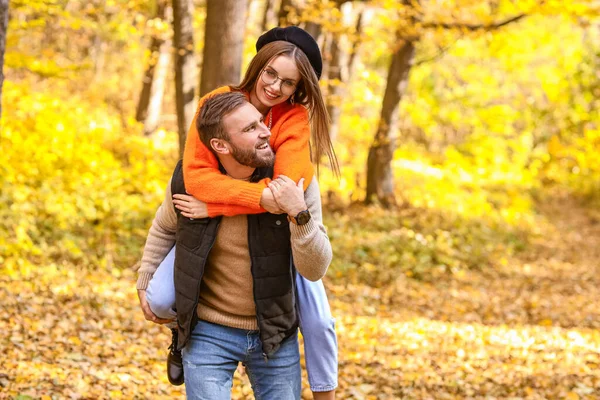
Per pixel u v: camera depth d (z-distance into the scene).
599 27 26.20
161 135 15.66
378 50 17.58
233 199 2.61
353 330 7.75
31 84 15.98
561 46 24.53
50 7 11.41
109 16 16.73
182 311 2.75
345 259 11.05
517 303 10.25
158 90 16.58
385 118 15.34
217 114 2.61
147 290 2.89
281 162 2.68
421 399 5.60
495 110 23.23
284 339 2.84
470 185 20.31
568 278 12.68
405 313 9.04
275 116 2.79
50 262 8.13
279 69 2.67
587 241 17.52
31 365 5.12
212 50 8.84
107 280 8.14
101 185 10.74
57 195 9.83
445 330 8.20
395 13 14.48
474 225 15.41
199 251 2.71
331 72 15.42
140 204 10.67
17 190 9.35
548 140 25.89
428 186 17.44
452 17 13.88
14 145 10.30
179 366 3.09
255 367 2.87
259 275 2.70
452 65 24.44
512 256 14.23
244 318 2.79
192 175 2.68
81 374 5.17
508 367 6.71
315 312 2.85
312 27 13.23
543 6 12.92
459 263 12.34
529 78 26.73
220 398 2.76
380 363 6.56
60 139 11.21
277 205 2.60
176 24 10.73
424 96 22.45
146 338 6.41
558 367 6.76
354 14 18.27
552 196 24.23
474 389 6.00
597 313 9.85
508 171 24.08
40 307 6.54
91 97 19.52
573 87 23.66
